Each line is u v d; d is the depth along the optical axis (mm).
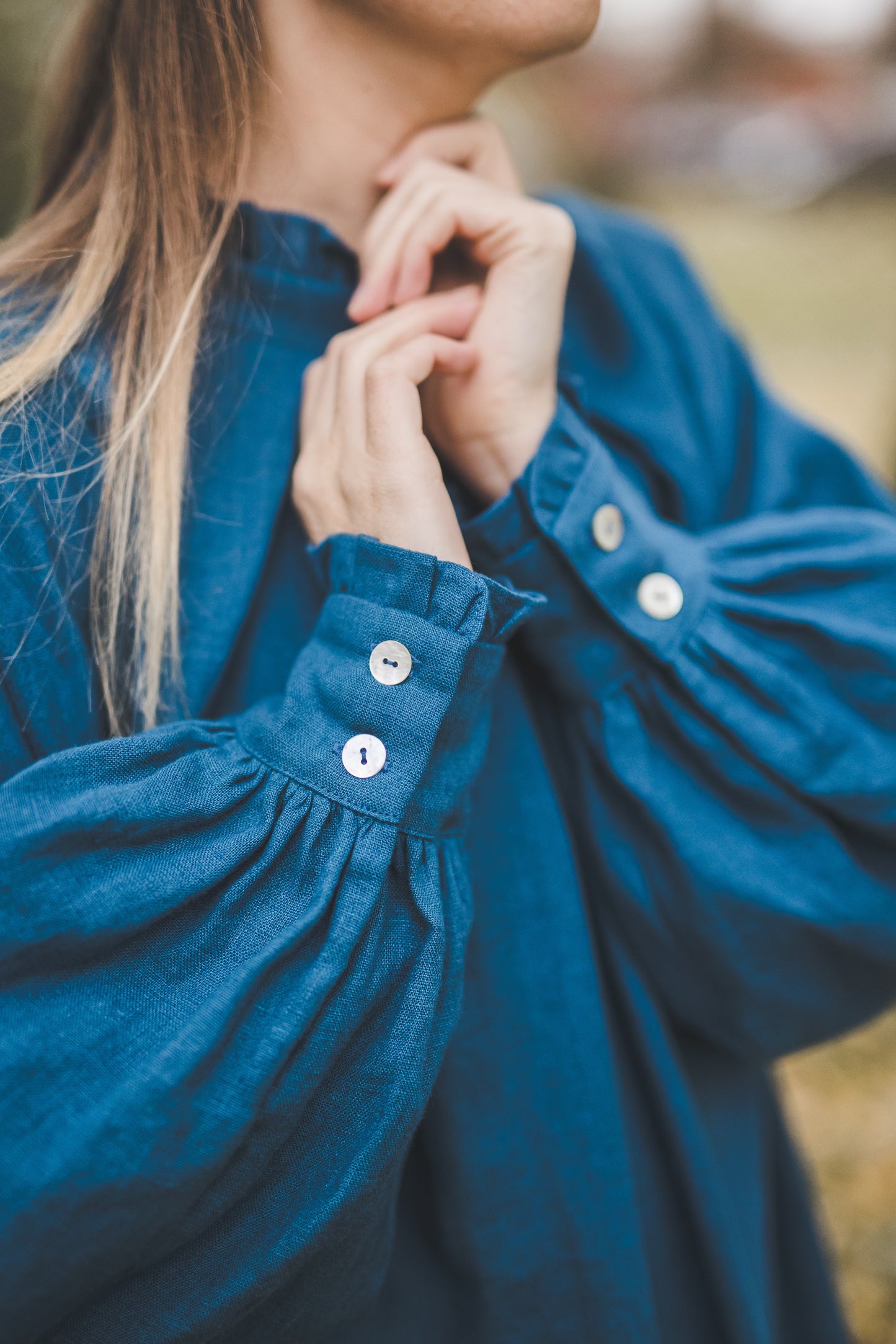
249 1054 554
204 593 715
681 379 919
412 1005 597
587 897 790
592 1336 723
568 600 720
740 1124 875
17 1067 551
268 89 716
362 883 594
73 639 666
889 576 789
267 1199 581
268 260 738
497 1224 714
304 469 723
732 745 728
